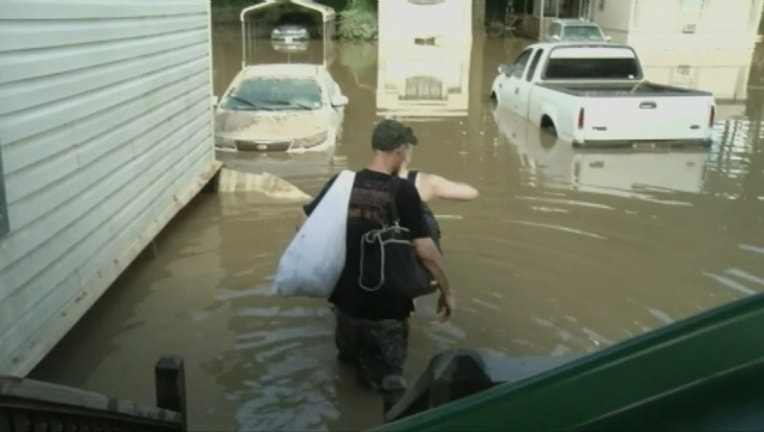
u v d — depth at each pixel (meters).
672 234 7.42
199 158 8.28
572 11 39.19
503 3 42.50
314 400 4.51
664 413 1.00
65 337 5.23
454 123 13.02
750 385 0.99
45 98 4.46
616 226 7.64
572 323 5.54
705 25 31.92
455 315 5.63
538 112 12.42
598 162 10.17
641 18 31.78
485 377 2.46
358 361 4.63
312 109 11.06
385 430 1.11
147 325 5.44
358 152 10.60
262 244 7.08
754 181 9.33
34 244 4.32
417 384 2.68
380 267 4.31
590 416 1.02
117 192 5.70
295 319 5.55
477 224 7.68
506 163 10.17
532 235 7.38
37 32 4.36
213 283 6.19
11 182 4.05
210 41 8.66
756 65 26.56
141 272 6.39
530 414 1.05
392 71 22.27
